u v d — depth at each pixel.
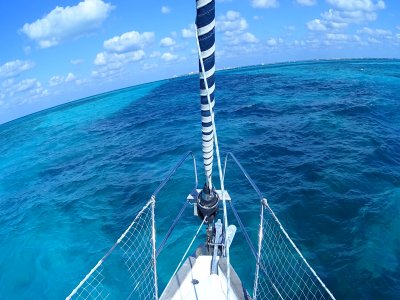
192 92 50.38
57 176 21.55
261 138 21.77
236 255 10.50
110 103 53.69
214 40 2.38
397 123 22.78
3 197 19.98
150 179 17.64
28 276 11.52
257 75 61.28
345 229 11.32
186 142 23.53
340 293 8.81
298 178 15.36
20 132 42.75
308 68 65.25
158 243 11.57
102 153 24.69
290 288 8.97
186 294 4.60
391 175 14.81
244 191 14.70
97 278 10.41
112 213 14.84
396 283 8.95
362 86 37.62
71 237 13.38
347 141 19.62
